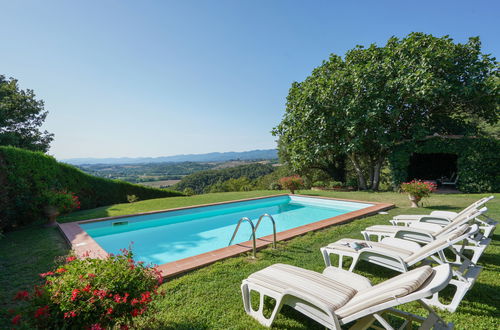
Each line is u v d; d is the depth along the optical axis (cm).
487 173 1294
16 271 417
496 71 1323
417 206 922
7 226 757
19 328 246
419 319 214
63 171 1111
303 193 1574
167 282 362
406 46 1401
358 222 709
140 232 852
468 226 342
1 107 2116
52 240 616
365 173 1966
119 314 211
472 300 294
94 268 227
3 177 764
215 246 704
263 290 256
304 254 471
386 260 337
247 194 1678
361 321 215
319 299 224
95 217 905
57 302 194
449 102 1428
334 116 1495
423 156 2019
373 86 1352
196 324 259
